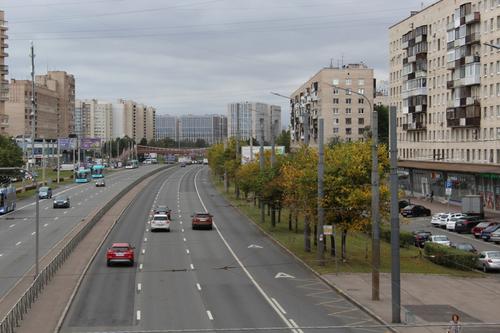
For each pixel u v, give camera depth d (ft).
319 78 545.44
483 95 318.86
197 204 350.84
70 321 103.04
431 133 385.91
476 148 327.47
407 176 418.10
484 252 163.12
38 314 106.42
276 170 238.89
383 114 549.95
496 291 132.87
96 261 166.50
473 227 245.24
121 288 132.36
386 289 130.93
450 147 359.46
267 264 166.09
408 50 412.36
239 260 172.35
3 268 151.33
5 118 618.03
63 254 160.56
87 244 192.65
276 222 260.62
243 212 303.89
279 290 132.87
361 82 536.42
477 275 154.20
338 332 97.76
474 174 320.09
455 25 338.95
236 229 245.65
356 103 537.65
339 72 536.01
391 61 452.76
